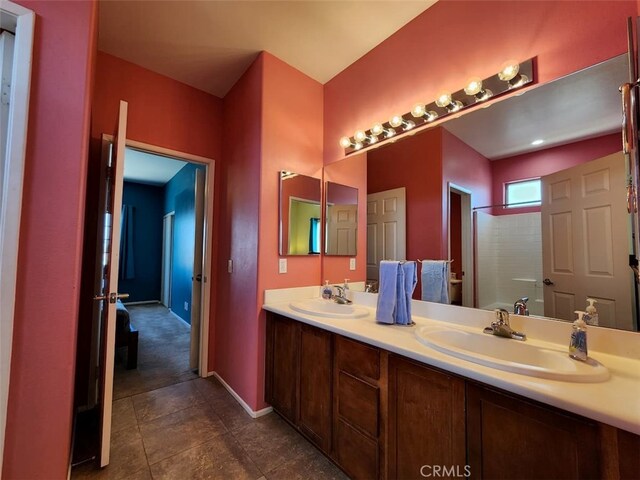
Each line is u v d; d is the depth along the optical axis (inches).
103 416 62.2
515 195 57.1
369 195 86.7
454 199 67.0
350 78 93.0
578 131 48.9
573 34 49.2
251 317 86.7
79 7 48.1
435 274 69.8
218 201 111.9
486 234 61.0
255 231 86.3
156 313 210.4
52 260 44.6
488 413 38.7
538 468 34.2
